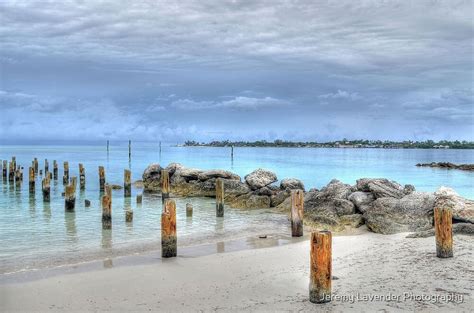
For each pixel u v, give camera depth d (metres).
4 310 12.73
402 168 90.06
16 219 29.62
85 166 82.25
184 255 19.33
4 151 168.62
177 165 45.62
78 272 16.62
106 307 12.90
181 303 13.05
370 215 23.89
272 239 23.05
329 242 12.40
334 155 160.75
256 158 127.56
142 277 15.77
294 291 13.76
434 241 19.09
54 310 12.73
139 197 37.31
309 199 28.47
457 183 60.41
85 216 30.81
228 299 13.23
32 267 17.52
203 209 34.53
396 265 15.66
